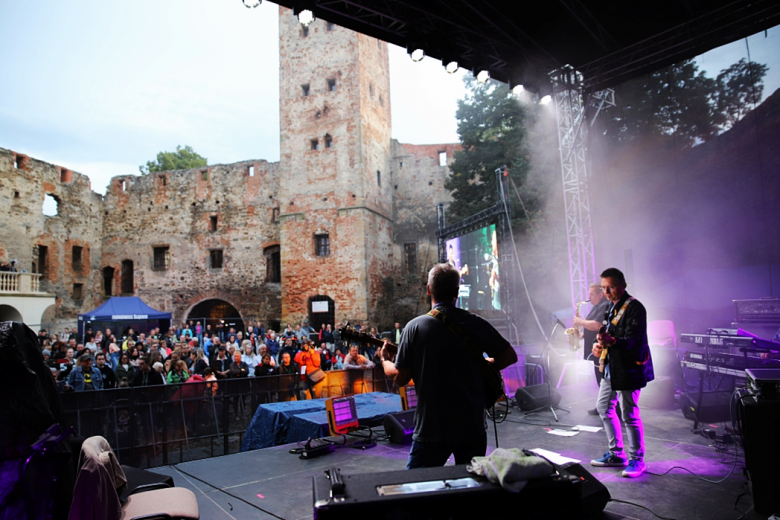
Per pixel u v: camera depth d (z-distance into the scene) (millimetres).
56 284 25266
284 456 5191
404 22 7500
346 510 1844
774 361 4918
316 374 8094
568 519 2020
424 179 26438
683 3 7711
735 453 4453
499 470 2012
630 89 12508
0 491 2572
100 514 2557
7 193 22719
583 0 7531
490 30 8227
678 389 7766
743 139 10219
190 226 27781
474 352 2600
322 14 7234
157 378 8320
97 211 28906
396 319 25828
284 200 23875
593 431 5582
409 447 5422
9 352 2699
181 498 2992
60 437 2789
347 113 23078
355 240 22547
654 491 3682
